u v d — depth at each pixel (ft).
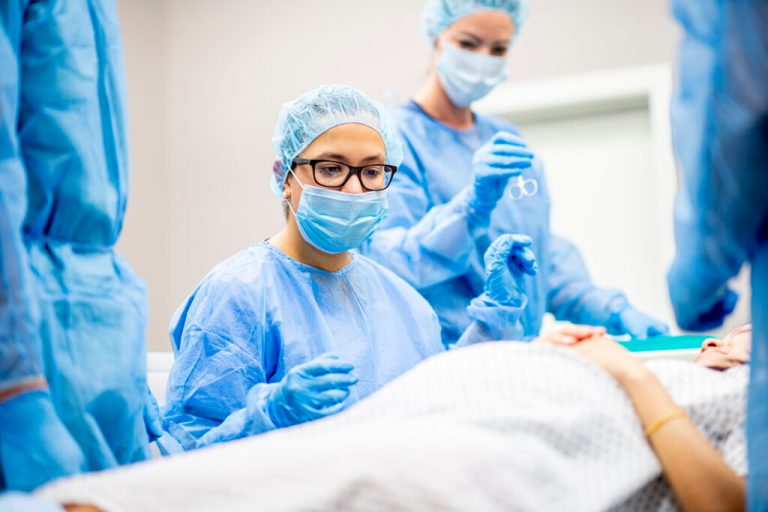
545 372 4.20
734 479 3.91
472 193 7.27
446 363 4.30
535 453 3.58
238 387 5.41
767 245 3.65
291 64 13.79
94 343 4.44
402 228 7.83
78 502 3.48
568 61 12.26
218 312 5.56
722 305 4.44
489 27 8.30
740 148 3.34
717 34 3.32
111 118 4.80
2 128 3.96
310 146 6.03
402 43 13.17
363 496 3.28
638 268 12.16
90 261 4.62
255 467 3.48
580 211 12.49
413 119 8.58
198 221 14.08
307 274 6.04
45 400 3.89
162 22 14.57
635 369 4.33
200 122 14.23
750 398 3.67
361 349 5.90
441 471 3.26
